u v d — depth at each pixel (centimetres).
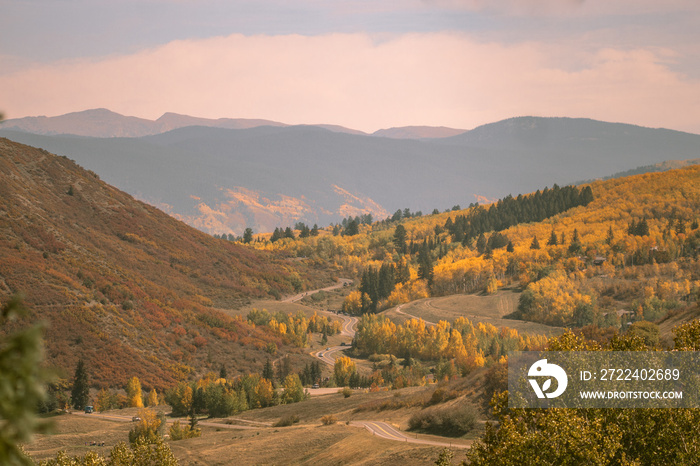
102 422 11150
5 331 14400
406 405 10125
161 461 4381
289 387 13875
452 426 8081
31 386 609
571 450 2616
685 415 2645
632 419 2745
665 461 2659
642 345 3055
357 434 8475
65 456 3978
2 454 585
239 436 9762
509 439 2817
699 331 3002
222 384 14225
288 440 8925
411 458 6794
